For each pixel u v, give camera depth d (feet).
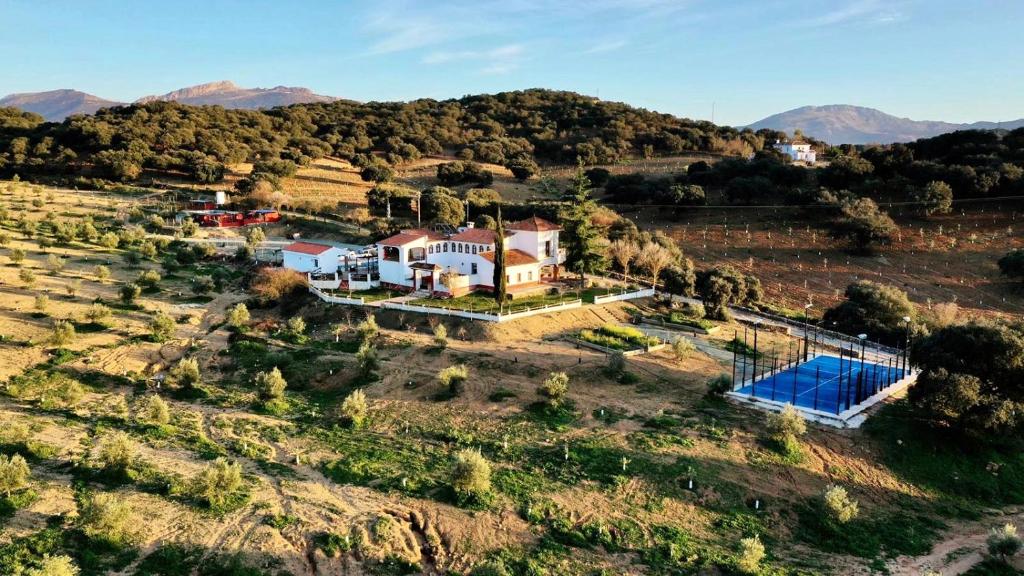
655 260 277.85
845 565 101.50
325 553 96.22
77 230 317.22
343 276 258.37
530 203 417.08
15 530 92.27
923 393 142.20
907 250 345.31
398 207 410.93
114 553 91.20
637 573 96.94
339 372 175.63
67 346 181.37
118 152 481.87
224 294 252.83
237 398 160.97
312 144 588.50
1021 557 106.01
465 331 201.05
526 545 102.53
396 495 114.42
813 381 176.14
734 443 135.74
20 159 484.74
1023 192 372.38
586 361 181.16
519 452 132.26
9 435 121.39
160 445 129.49
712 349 205.57
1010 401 135.44
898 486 126.31
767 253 357.41
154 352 188.34
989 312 274.77
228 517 102.68
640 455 129.80
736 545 104.99
